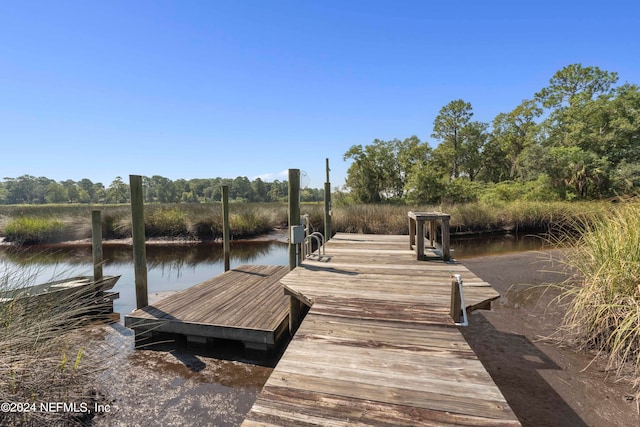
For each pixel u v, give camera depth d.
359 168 26.19
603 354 3.57
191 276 7.97
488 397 1.74
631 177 20.45
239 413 2.79
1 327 2.82
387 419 1.60
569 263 4.73
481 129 35.88
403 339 2.40
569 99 29.14
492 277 7.10
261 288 5.26
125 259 10.12
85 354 3.03
